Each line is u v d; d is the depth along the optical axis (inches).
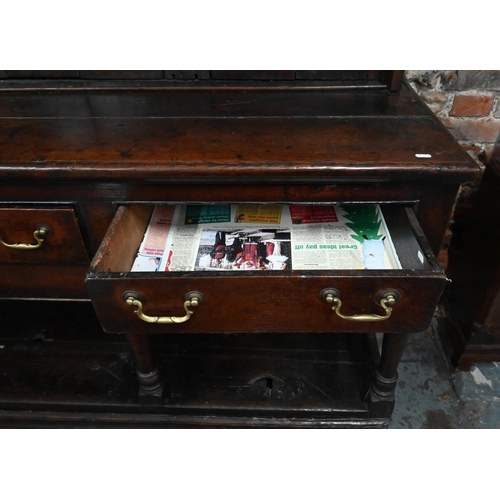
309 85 43.1
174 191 32.9
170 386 43.2
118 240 32.4
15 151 32.8
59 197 33.4
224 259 34.8
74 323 50.0
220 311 30.3
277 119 37.5
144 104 40.7
